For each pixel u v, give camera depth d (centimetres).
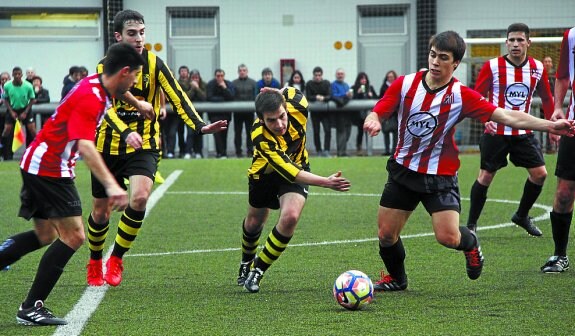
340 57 7150
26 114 5791
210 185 4306
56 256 1669
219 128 2067
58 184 1659
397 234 1933
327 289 2005
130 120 2075
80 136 1568
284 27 7125
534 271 2194
